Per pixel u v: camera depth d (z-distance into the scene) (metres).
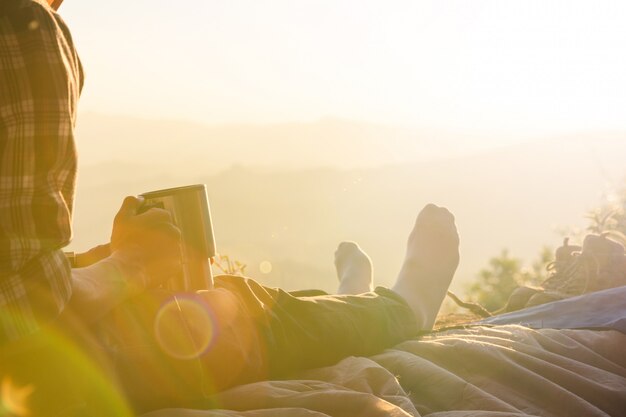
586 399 1.64
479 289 7.96
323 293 2.20
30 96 0.94
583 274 3.32
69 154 0.99
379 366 1.57
